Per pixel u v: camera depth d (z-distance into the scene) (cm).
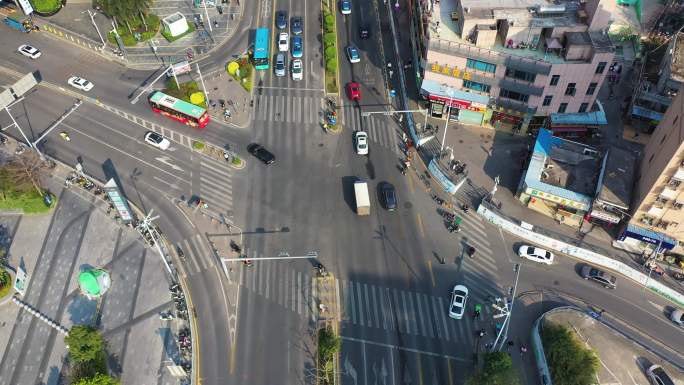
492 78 8844
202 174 9112
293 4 12050
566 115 8956
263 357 7062
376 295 7625
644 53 10688
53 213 8656
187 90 10200
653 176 7162
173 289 7700
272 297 7625
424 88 9325
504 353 6512
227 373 6931
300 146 9462
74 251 8212
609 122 9575
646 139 9306
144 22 11362
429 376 6862
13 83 10612
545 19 8425
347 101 10144
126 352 7156
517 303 7506
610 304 7488
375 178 8988
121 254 8150
